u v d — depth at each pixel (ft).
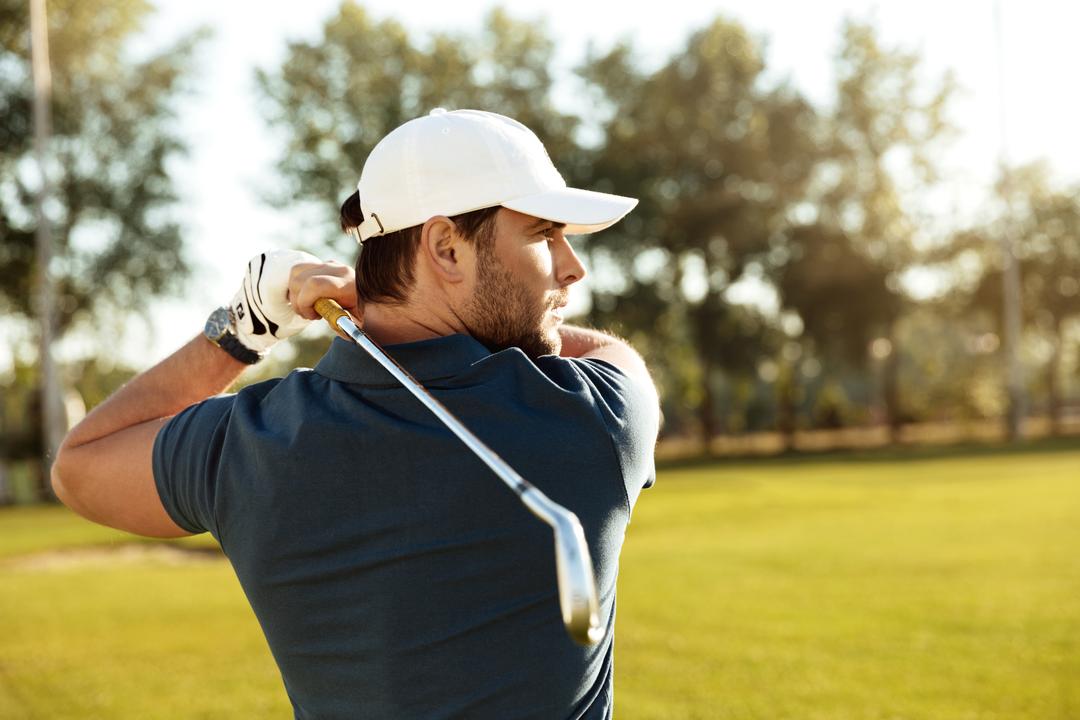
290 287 5.01
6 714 17.85
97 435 4.98
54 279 98.58
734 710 17.06
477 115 4.67
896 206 139.95
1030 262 151.84
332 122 123.85
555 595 4.32
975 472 77.10
